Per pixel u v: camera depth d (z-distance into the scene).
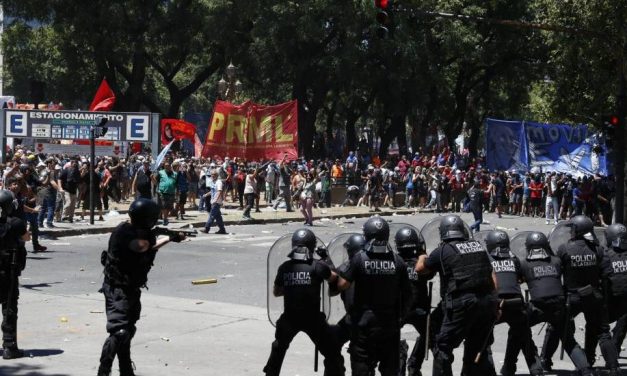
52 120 34.97
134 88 54.47
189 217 32.56
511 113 67.44
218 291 16.66
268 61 53.69
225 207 38.19
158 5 53.44
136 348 11.55
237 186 37.91
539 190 40.59
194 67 70.00
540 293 9.76
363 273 8.04
